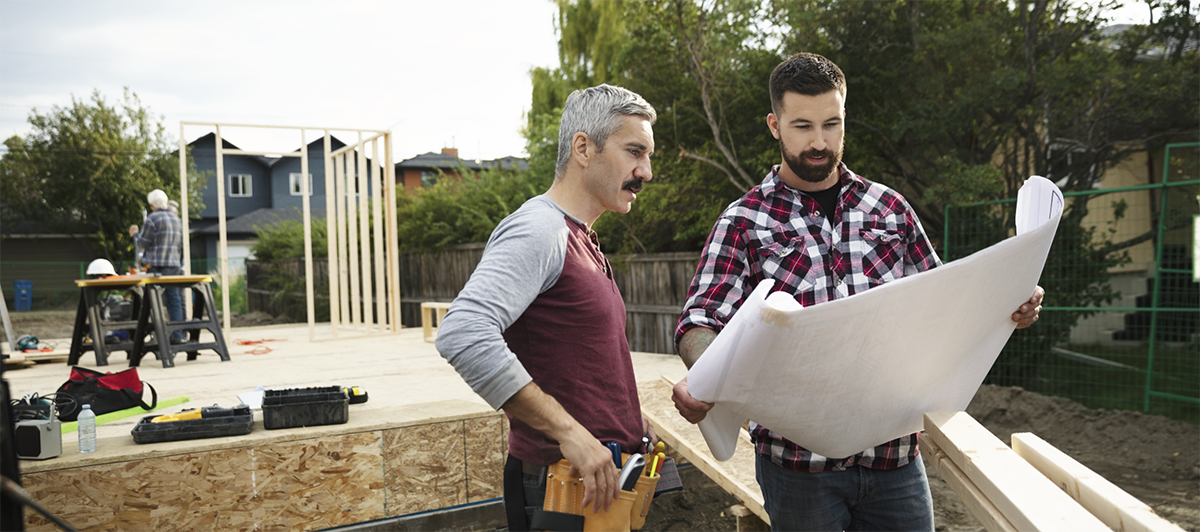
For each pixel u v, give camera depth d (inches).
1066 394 203.8
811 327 43.4
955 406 56.6
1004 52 225.1
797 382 47.5
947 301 46.8
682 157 273.4
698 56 257.6
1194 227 213.0
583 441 48.6
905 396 52.5
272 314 619.8
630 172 55.6
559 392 53.2
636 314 292.4
